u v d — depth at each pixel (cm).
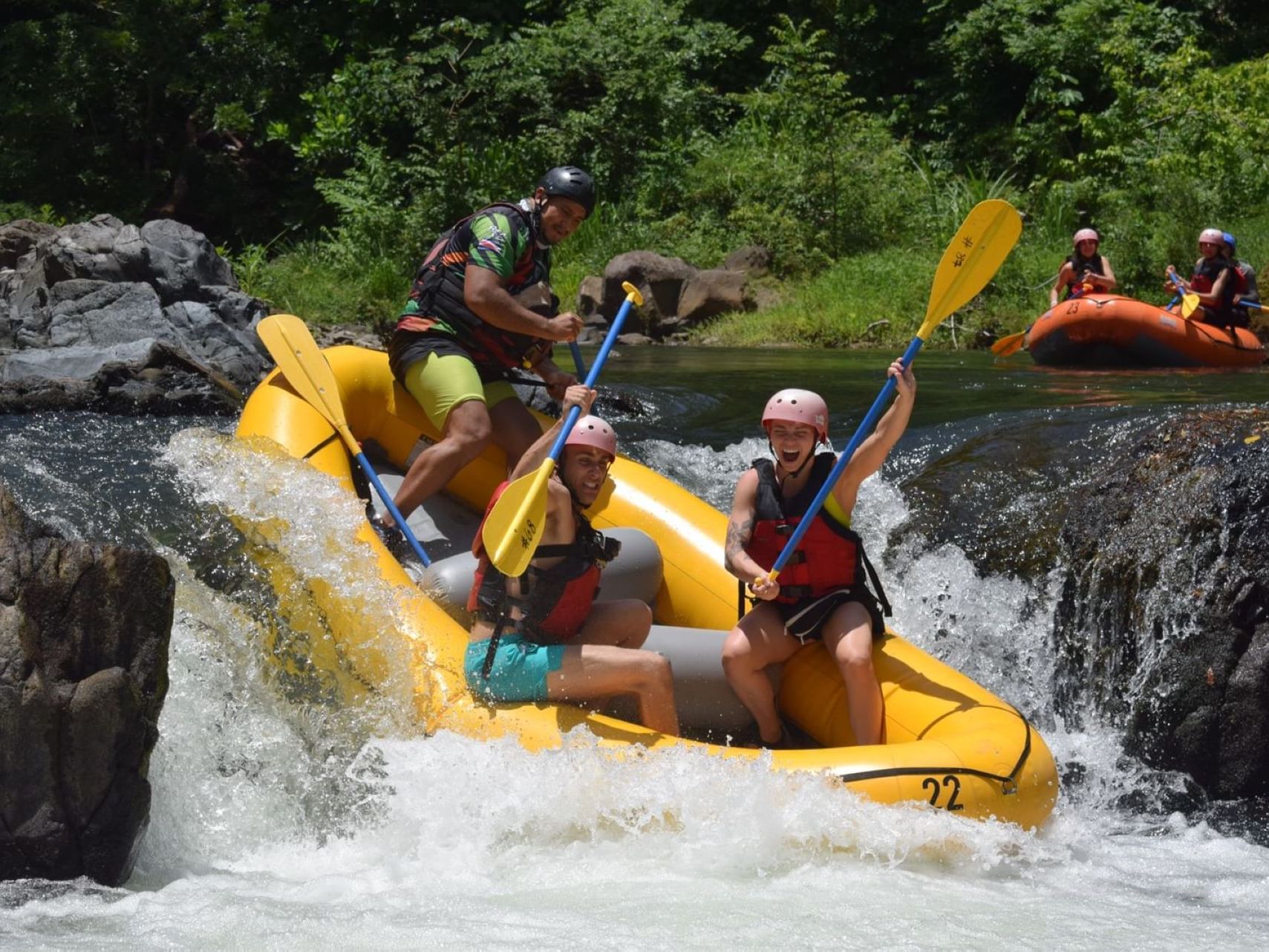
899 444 1714
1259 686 1221
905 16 6156
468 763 1006
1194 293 2806
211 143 5666
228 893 904
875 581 1139
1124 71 5119
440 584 1180
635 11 5594
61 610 887
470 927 837
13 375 2072
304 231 5444
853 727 1092
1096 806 1195
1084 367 2809
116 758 891
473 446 1331
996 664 1395
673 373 2691
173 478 1466
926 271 4172
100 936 812
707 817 973
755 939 823
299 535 1175
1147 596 1295
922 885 936
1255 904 931
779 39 5938
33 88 5316
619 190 5356
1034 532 1429
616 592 1244
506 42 5928
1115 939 839
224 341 2383
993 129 5638
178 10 5466
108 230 2541
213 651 1127
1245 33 5569
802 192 4853
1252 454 1320
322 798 1056
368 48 5800
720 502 1623
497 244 1314
